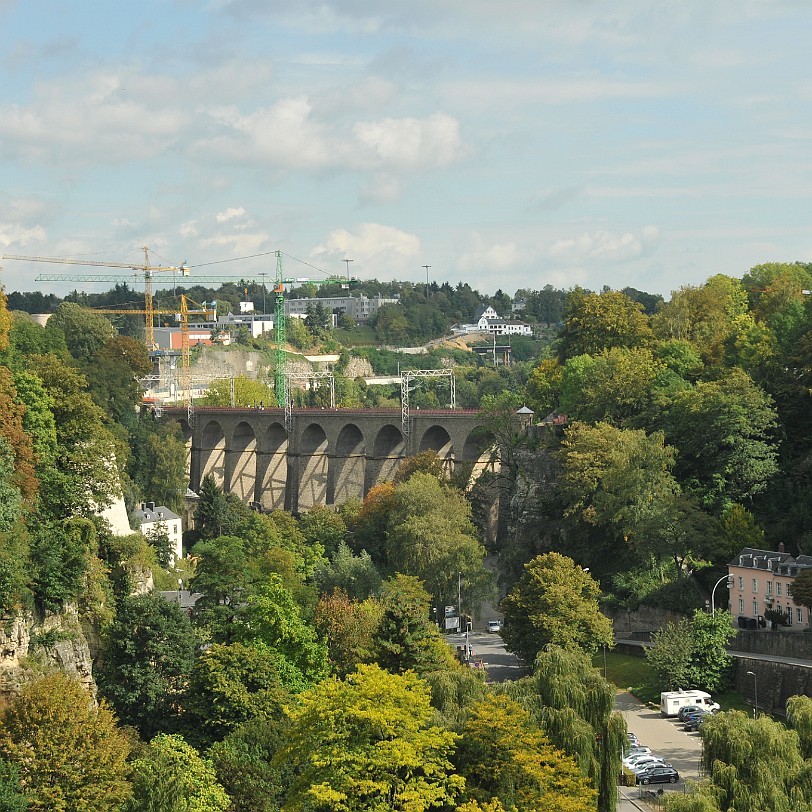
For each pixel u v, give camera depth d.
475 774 87.56
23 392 146.62
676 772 124.00
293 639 139.00
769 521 183.25
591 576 190.88
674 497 182.88
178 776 94.50
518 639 163.75
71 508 144.38
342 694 86.19
